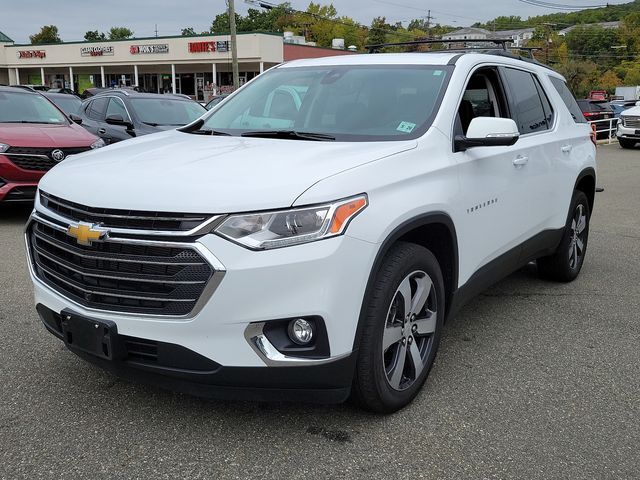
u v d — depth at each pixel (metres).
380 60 4.30
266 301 2.65
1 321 4.45
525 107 4.78
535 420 3.24
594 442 3.04
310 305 2.69
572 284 5.78
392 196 3.04
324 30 82.62
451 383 3.65
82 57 50.75
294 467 2.79
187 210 2.63
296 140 3.57
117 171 3.06
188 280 2.65
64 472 2.72
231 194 2.67
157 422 3.14
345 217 2.77
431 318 3.44
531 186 4.56
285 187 2.72
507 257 4.38
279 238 2.65
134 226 2.72
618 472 2.80
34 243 3.30
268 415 3.22
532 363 3.96
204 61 45.53
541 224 4.88
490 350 4.16
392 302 3.07
